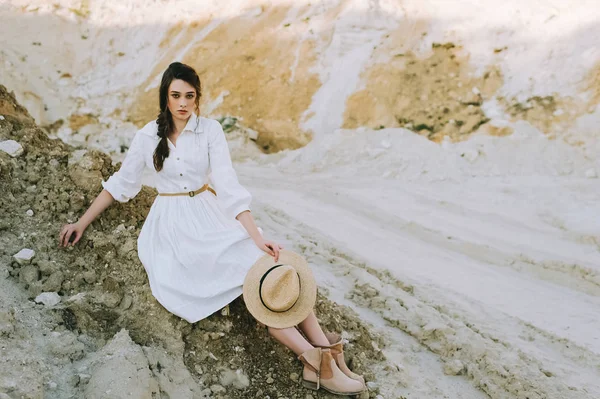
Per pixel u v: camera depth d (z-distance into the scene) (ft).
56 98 37.35
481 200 24.26
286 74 36.73
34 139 12.98
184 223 10.51
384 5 39.34
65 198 11.76
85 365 9.26
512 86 33.45
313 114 34.37
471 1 38.47
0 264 10.55
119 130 35.22
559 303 15.90
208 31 40.81
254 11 41.06
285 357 10.55
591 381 11.80
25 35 40.68
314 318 10.26
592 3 35.94
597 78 32.19
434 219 22.13
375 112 33.45
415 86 34.35
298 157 30.78
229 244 10.19
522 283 17.28
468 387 11.34
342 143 30.73
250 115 34.96
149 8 43.09
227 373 10.05
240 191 10.37
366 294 14.66
